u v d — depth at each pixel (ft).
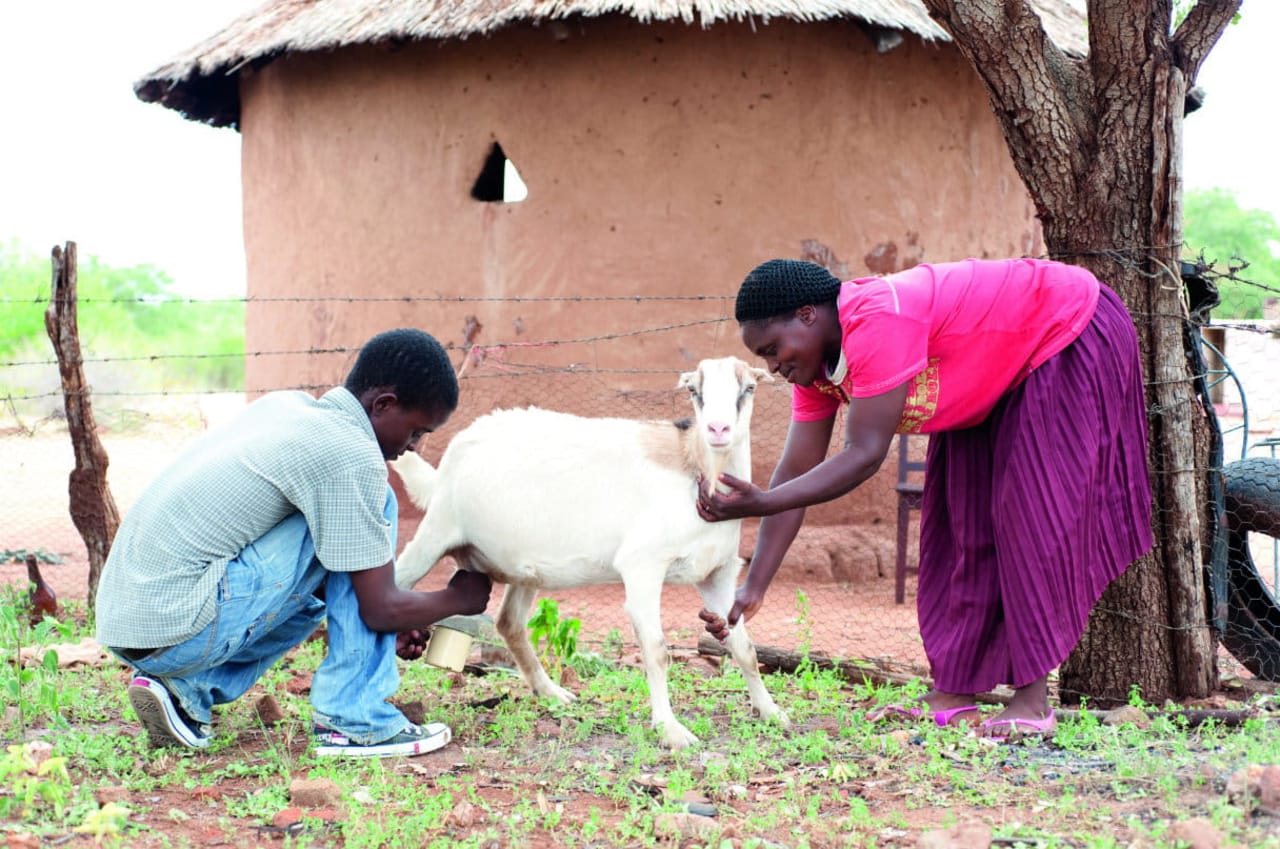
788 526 14.70
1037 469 13.37
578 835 10.92
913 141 30.27
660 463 14.62
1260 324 22.41
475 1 29.04
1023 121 16.12
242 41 32.42
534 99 29.94
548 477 15.11
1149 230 16.05
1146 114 15.85
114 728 14.35
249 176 35.81
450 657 15.01
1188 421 16.15
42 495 44.27
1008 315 13.15
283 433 12.78
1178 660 16.22
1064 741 13.15
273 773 12.80
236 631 12.79
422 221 31.09
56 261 22.53
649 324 29.60
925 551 15.03
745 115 29.30
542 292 30.04
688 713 15.81
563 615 24.27
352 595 13.24
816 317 13.14
